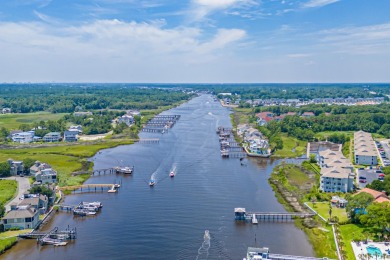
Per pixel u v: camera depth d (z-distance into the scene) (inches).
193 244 5649.6
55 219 6766.7
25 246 5738.2
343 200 7066.9
